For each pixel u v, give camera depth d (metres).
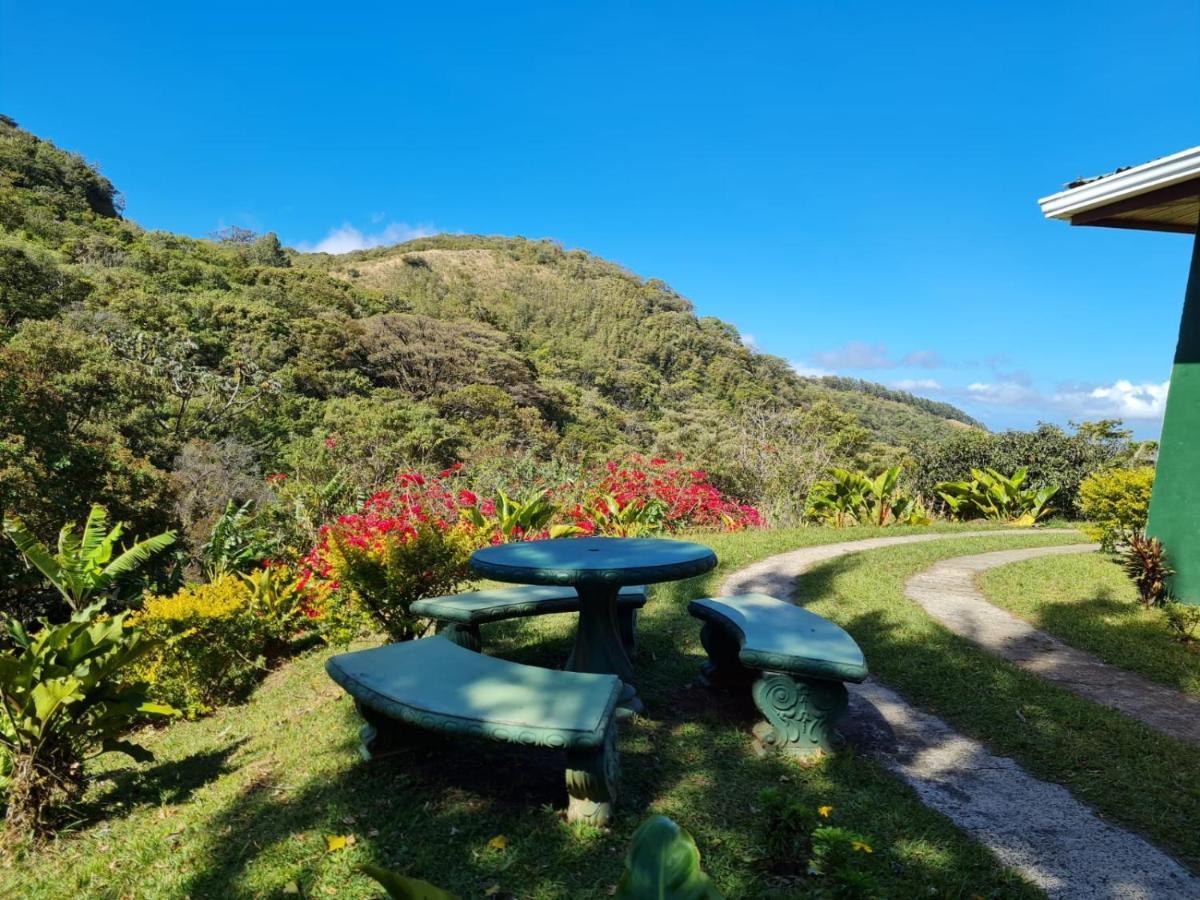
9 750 3.66
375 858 2.71
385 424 27.39
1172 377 6.76
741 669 4.62
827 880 2.39
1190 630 5.69
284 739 4.32
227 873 2.78
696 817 2.94
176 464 18.92
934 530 12.12
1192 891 2.50
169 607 5.59
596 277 148.75
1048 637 5.88
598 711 2.85
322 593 6.59
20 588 10.14
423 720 2.88
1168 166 5.77
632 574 3.83
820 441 17.44
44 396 11.22
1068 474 14.65
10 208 55.69
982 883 2.50
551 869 2.59
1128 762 3.47
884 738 3.84
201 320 44.44
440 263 143.88
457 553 5.75
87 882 2.98
